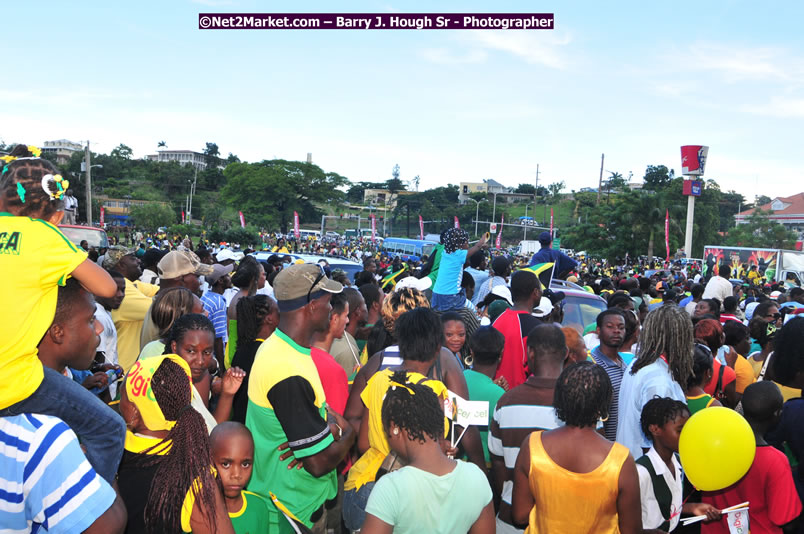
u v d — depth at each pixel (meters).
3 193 1.90
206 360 3.49
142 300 5.62
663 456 3.31
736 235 78.44
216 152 197.00
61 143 147.75
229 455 2.68
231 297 7.63
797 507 3.24
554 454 2.71
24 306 1.79
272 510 3.05
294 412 2.88
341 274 8.23
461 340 4.32
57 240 1.89
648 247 55.47
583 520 2.64
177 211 122.19
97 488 1.88
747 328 6.56
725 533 3.38
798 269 31.92
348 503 3.12
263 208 120.31
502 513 3.54
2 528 1.86
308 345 3.11
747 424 3.08
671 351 3.72
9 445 1.81
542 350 3.67
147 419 2.52
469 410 2.93
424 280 6.05
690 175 59.25
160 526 2.38
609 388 2.69
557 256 8.86
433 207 144.00
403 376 2.46
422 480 2.32
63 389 1.92
